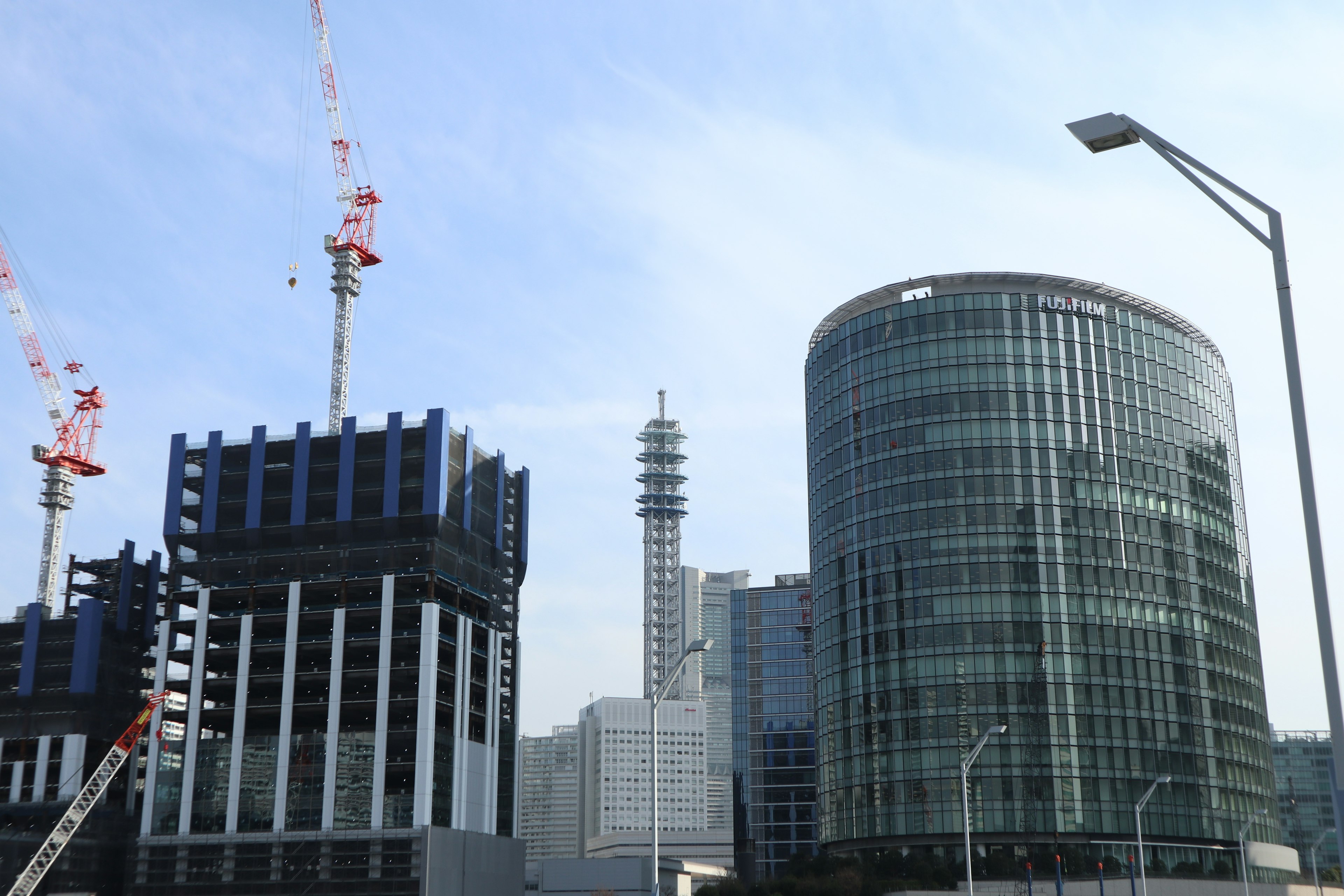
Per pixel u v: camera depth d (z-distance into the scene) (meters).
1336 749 24.02
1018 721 157.50
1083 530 166.12
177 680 178.12
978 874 152.00
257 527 178.25
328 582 174.12
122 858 181.50
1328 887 173.88
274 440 184.75
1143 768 158.62
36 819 176.75
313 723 171.50
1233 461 184.25
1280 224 27.48
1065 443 168.62
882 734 163.38
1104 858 153.62
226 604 178.12
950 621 162.38
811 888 148.62
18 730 182.88
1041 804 154.38
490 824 175.50
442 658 171.75
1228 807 162.88
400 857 158.38
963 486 166.62
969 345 171.50
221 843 163.00
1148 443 172.88
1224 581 174.62
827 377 184.25
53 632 188.38
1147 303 179.88
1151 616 165.62
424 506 174.25
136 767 185.38
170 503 183.62
